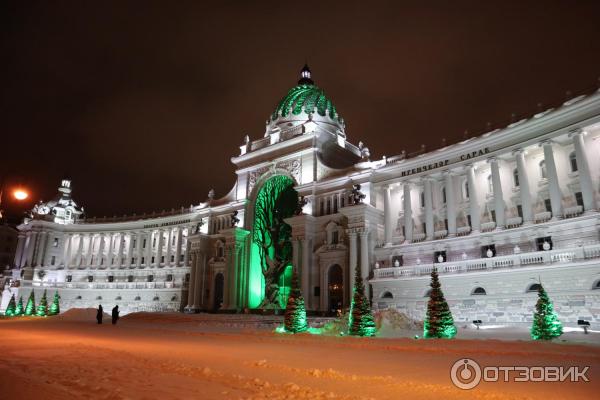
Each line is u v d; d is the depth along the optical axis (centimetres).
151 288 8381
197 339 2842
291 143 6806
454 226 4794
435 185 5250
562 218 3938
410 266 4703
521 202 4341
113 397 1002
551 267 3569
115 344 2381
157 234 9138
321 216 6106
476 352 1984
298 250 6066
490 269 4003
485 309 3969
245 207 7269
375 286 4956
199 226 7944
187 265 8194
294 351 2084
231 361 1667
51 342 2430
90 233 9762
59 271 9650
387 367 1539
